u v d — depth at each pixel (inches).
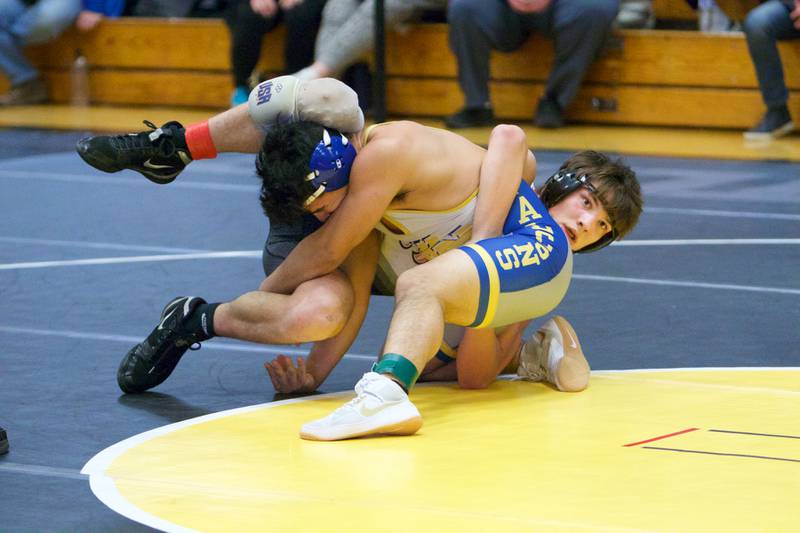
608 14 661.3
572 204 260.5
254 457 213.6
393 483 199.2
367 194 232.7
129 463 212.1
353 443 221.1
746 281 368.2
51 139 666.2
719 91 681.6
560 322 261.0
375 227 251.0
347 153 231.0
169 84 783.7
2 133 685.3
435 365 265.4
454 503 190.1
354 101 236.1
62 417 242.2
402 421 221.5
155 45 780.0
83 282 363.9
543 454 213.9
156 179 269.4
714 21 693.9
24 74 795.4
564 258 248.8
